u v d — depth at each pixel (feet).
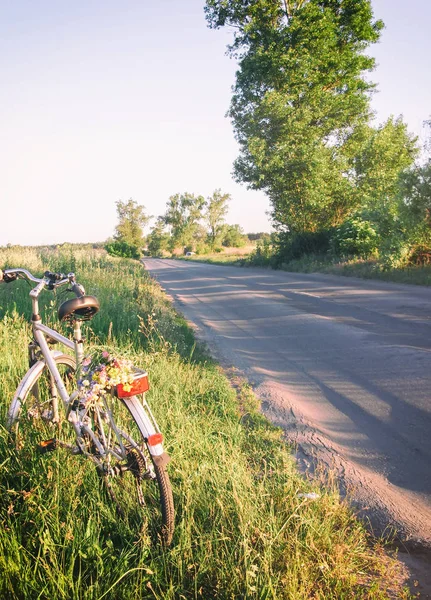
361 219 85.76
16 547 9.12
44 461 11.66
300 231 109.19
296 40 108.88
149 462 10.31
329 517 11.35
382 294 47.55
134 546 9.61
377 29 117.80
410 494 13.03
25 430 12.71
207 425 16.33
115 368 10.41
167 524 9.83
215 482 11.74
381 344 28.02
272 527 10.37
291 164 105.40
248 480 11.98
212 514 10.74
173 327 31.60
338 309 41.14
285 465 14.05
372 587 9.22
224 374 24.48
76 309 11.50
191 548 9.86
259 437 16.33
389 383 21.42
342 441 16.49
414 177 62.95
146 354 23.16
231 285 69.72
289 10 115.34
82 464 11.97
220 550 9.91
